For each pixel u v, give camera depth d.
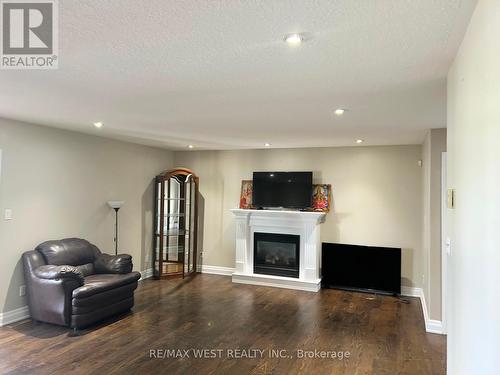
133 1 1.47
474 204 1.56
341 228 6.09
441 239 4.17
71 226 4.95
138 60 2.15
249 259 6.41
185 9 1.53
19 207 4.23
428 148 4.46
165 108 3.42
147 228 6.54
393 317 4.59
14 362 3.22
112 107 3.41
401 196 5.78
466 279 1.74
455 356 2.10
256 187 6.54
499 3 1.17
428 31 1.72
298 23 1.65
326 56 2.05
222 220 6.96
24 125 4.28
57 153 4.72
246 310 4.79
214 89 2.75
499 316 1.20
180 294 5.52
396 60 2.10
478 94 1.47
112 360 3.29
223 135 5.05
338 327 4.21
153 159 6.70
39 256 4.25
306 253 5.96
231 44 1.90
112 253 5.71
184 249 6.70
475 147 1.54
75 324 3.89
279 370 3.15
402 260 5.72
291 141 5.58
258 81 2.54
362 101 3.04
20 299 4.26
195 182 6.86
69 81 2.59
